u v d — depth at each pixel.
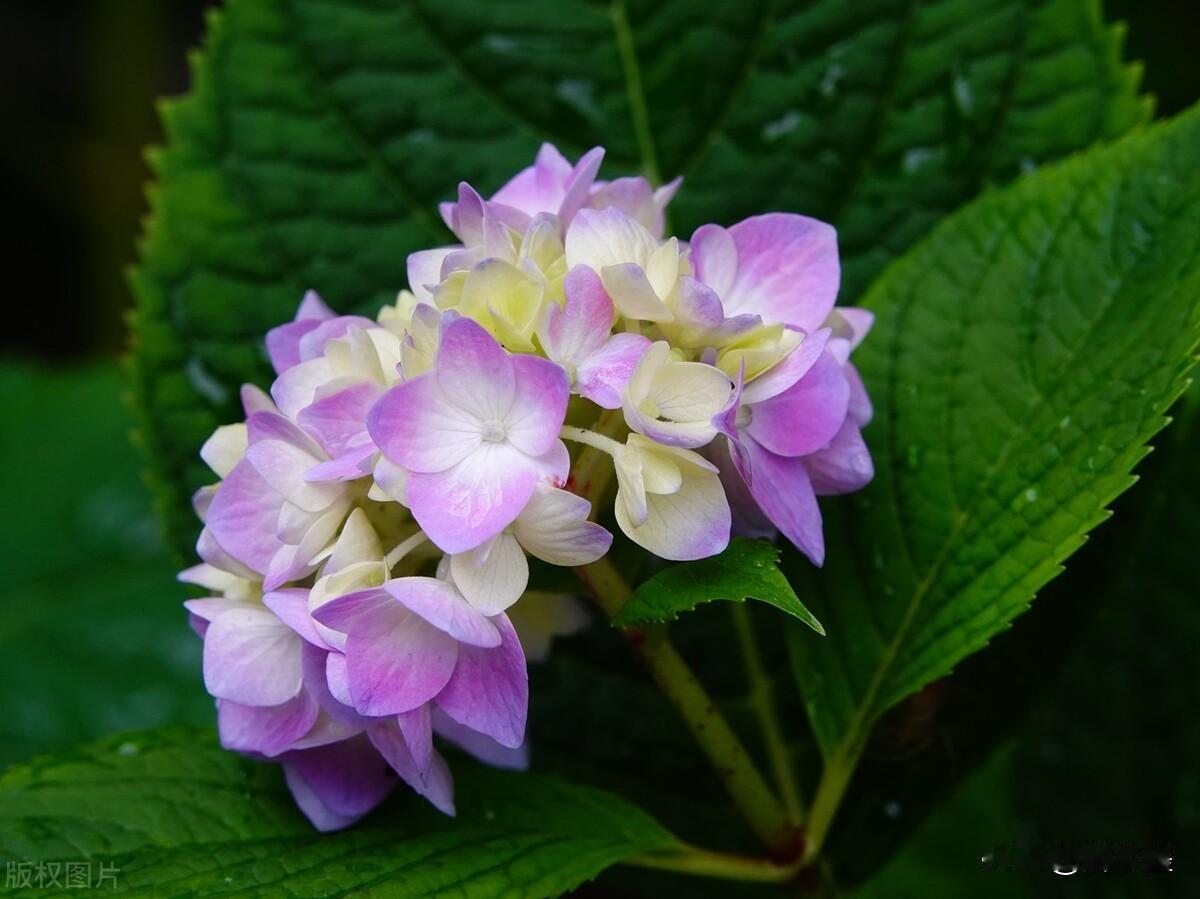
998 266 0.34
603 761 0.38
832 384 0.30
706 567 0.29
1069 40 0.38
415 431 0.28
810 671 0.34
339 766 0.31
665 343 0.28
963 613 0.32
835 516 0.34
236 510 0.30
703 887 0.38
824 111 0.39
